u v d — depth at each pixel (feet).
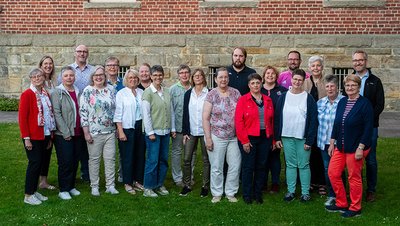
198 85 24.82
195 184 26.84
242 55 25.21
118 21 46.57
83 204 23.52
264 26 45.27
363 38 44.45
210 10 45.60
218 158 23.82
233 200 24.07
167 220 21.65
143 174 25.99
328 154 23.15
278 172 25.45
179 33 46.19
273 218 21.88
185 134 24.97
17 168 28.76
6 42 47.50
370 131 21.57
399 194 24.93
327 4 44.39
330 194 23.62
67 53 47.16
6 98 48.21
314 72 24.75
